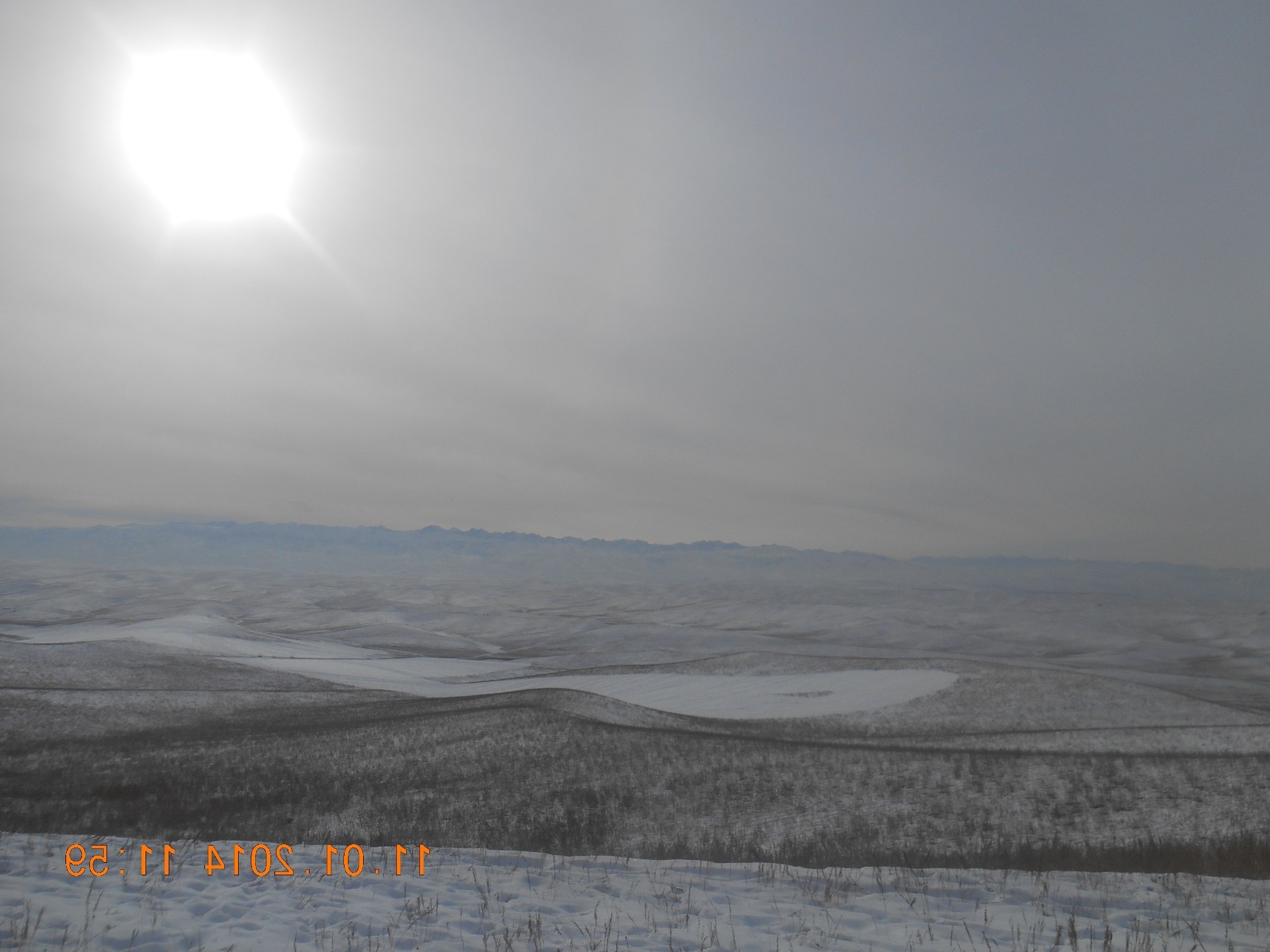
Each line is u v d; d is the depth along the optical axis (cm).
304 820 2552
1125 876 1252
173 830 2048
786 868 1291
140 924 867
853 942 896
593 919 962
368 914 943
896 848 1936
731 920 971
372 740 3691
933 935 924
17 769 3042
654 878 1192
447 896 1038
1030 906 1055
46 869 1095
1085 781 3016
